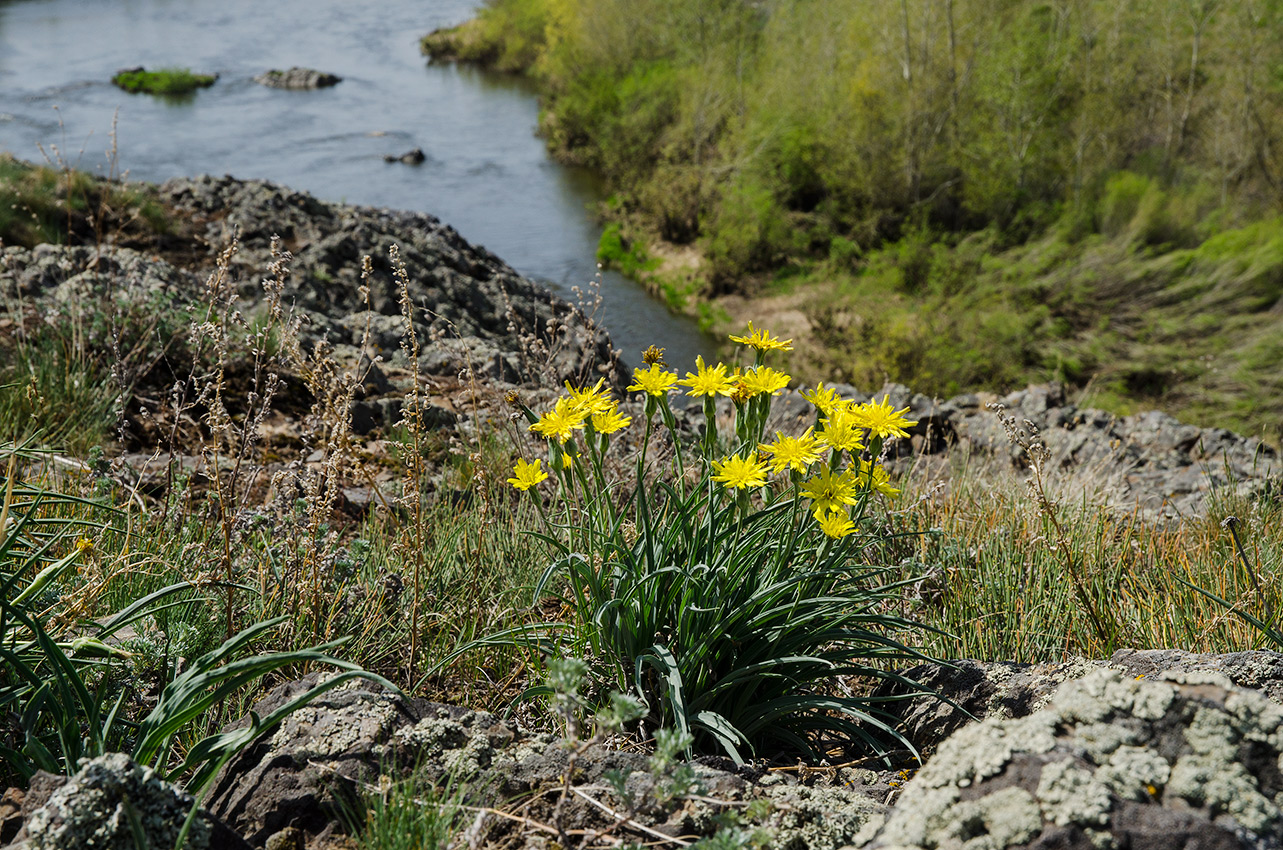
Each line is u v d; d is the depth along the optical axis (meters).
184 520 3.51
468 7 58.41
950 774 1.80
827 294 22.06
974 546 4.09
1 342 5.53
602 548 2.65
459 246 16.05
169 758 2.33
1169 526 5.06
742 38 30.72
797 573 2.62
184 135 29.23
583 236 25.00
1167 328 19.69
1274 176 24.45
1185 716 1.79
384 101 37.22
